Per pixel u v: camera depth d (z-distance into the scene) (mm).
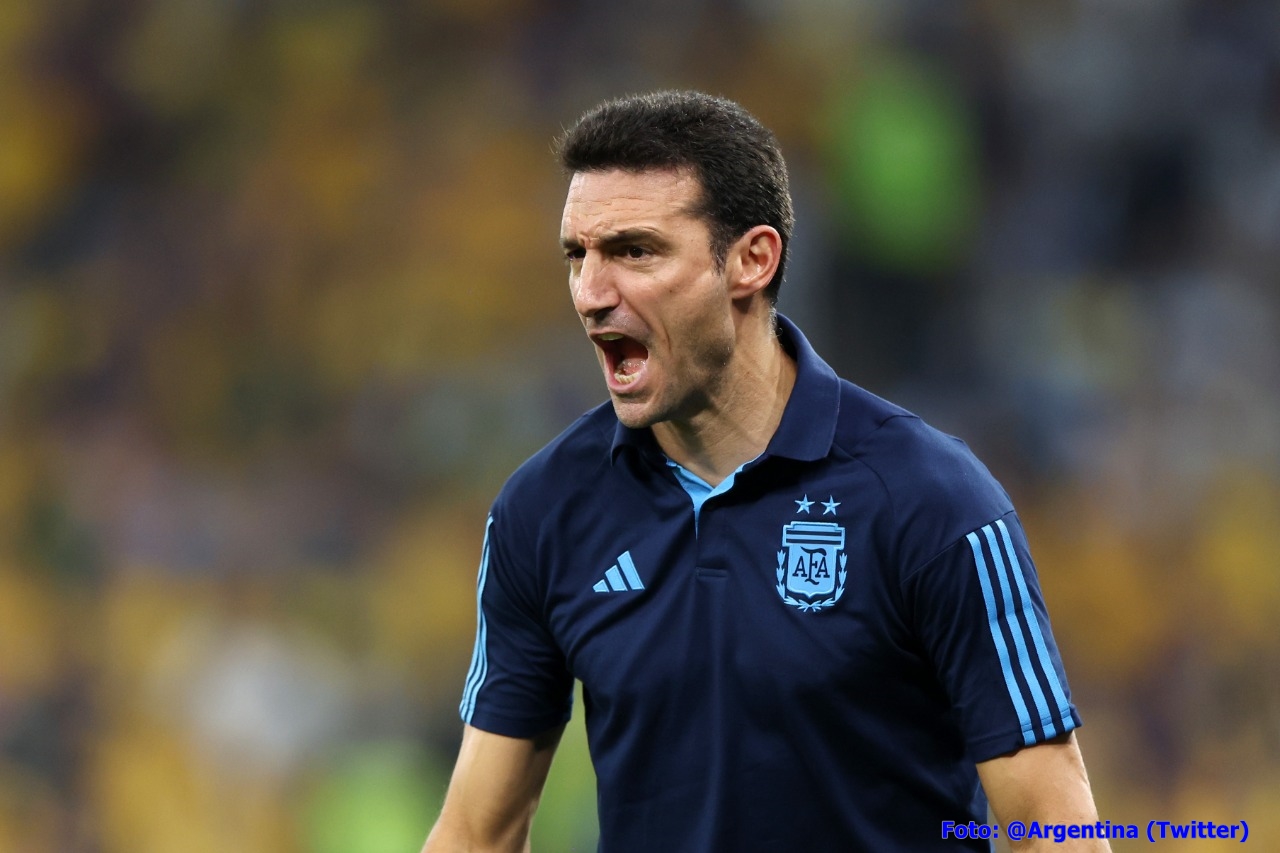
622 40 35625
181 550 30516
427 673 28766
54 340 33594
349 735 27219
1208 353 32750
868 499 6863
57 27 35688
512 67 35688
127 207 35031
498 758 7902
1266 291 33750
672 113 6824
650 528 7238
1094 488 31188
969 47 34406
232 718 27250
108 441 32438
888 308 31625
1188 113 34594
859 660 6840
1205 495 31203
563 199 34625
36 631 29078
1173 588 30203
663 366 6879
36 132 35094
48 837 26266
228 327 33969
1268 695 28953
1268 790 27000
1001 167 33906
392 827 24750
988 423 31500
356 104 35625
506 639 7848
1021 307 32719
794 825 6977
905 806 7039
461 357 33500
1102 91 34500
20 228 34625
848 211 31797
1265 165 34500
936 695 7035
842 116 33156
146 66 35781
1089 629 29953
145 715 27656
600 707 7387
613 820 7355
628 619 7230
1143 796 26984
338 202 34906
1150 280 33719
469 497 31641
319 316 34094
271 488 31859
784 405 7266
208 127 35625
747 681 6934
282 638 28891
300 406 33219
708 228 6805
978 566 6703
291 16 36188
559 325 33906
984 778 6879
